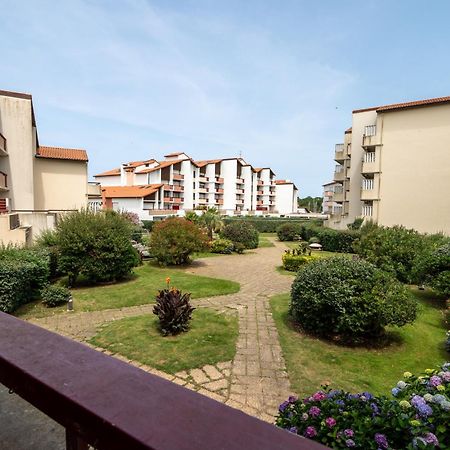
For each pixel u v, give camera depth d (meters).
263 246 23.73
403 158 21.14
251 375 5.28
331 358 5.89
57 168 21.55
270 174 64.06
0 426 1.43
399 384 2.71
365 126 24.23
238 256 18.78
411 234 12.34
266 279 12.54
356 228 22.27
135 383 0.72
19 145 17.70
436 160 20.08
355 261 7.21
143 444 0.54
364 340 6.58
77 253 10.80
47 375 0.74
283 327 7.33
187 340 6.49
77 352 0.86
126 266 11.62
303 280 7.00
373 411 2.32
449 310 8.97
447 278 8.70
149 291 10.32
